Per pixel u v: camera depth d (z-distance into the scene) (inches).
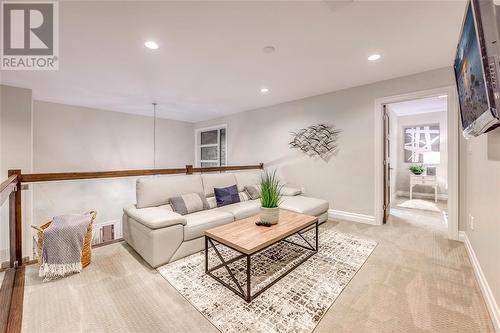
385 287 70.9
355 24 76.5
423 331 53.3
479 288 69.9
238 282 73.6
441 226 132.8
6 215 111.9
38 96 159.9
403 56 99.9
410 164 234.8
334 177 151.9
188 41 86.9
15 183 79.1
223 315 59.1
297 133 172.9
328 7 68.0
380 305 62.5
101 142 205.2
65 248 78.0
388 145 154.5
